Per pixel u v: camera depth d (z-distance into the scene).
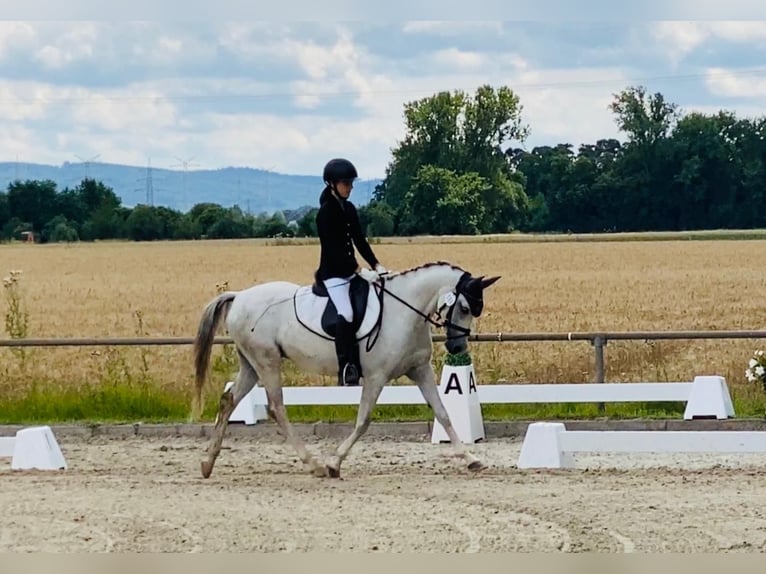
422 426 14.96
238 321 12.12
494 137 102.75
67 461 13.35
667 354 21.16
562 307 33.03
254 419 15.27
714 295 37.12
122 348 22.53
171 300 41.16
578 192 106.44
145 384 16.83
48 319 34.03
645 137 104.00
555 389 15.03
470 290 11.39
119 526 9.25
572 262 59.19
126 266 65.44
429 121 102.25
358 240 11.80
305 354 11.76
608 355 20.48
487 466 12.19
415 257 64.19
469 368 14.55
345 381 11.52
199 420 15.62
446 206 96.88
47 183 121.56
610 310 32.00
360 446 14.23
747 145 102.50
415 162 103.75
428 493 10.56
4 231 116.81
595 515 9.41
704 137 102.06
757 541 8.48
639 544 8.43
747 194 101.62
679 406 15.64
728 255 63.66
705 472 11.66
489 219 101.50
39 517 9.62
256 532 8.99
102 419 15.99
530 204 104.25
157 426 15.35
